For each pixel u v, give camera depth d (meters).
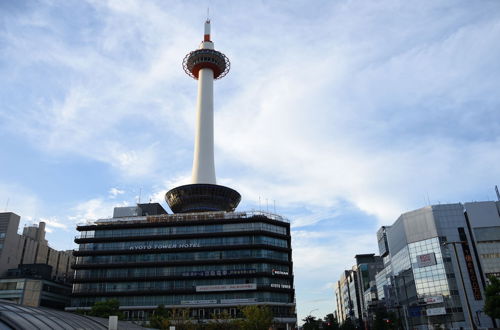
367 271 199.00
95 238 111.25
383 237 157.00
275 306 101.56
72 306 103.12
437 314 110.00
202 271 104.56
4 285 107.50
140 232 113.12
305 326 178.88
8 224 123.94
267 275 102.69
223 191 131.50
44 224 150.38
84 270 107.88
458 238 115.00
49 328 31.56
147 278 104.19
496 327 101.88
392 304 137.12
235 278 103.50
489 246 111.88
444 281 111.31
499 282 70.56
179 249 107.69
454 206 118.69
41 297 108.62
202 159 139.12
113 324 34.56
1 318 29.36
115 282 105.75
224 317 86.12
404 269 126.75
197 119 146.38
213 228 111.75
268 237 110.12
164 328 81.19
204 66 154.75
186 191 130.25
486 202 116.62
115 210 137.75
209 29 165.12
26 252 132.62
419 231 120.56
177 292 102.38
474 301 106.81
